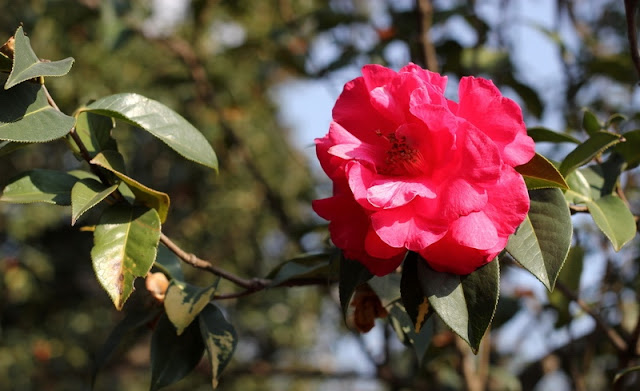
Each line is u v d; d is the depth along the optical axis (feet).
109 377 8.68
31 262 8.20
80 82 6.72
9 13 6.69
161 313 2.70
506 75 3.79
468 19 4.02
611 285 3.67
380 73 2.31
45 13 5.50
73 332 8.80
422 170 2.23
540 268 2.30
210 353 2.62
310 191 7.32
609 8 4.56
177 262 2.76
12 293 8.14
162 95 6.87
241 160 5.65
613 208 2.53
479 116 2.24
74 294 9.16
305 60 4.73
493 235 2.17
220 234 8.00
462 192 2.15
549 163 2.30
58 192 2.48
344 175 2.25
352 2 4.95
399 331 2.72
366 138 2.33
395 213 2.19
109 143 2.51
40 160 8.12
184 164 7.36
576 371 3.48
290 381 8.22
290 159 7.77
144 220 2.42
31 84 2.34
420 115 2.19
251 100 6.79
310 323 8.29
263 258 8.09
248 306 8.28
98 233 2.39
